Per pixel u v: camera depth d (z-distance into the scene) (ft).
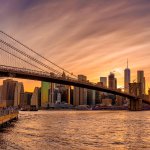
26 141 144.87
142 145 135.54
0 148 124.57
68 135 171.01
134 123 276.62
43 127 227.40
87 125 249.34
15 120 319.06
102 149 124.57
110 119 351.05
